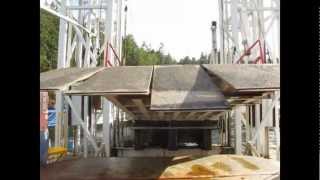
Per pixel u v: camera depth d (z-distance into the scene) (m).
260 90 4.92
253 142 9.35
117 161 6.76
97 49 12.30
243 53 10.14
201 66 6.67
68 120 9.80
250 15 11.66
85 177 5.20
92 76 6.20
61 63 10.21
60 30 10.29
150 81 5.68
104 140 9.79
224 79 5.47
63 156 8.64
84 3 11.43
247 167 5.69
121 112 11.04
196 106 4.64
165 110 4.56
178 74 6.18
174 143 9.29
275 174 5.21
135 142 9.51
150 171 5.51
